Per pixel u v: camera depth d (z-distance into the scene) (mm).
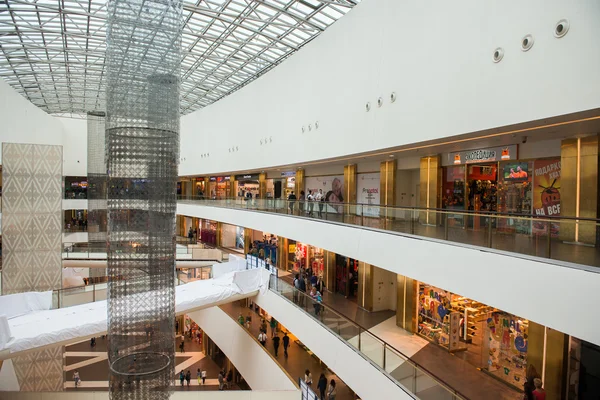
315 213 13914
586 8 6098
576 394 8188
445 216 8180
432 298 12297
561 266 5633
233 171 24906
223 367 21641
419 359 10836
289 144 17750
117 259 4984
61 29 23547
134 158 4883
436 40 9477
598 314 5109
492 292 6797
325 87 14844
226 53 25438
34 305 12500
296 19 18609
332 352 11094
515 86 7371
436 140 9758
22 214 14688
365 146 12445
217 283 16609
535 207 10180
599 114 6445
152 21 4809
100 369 20609
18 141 25750
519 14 7289
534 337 8898
